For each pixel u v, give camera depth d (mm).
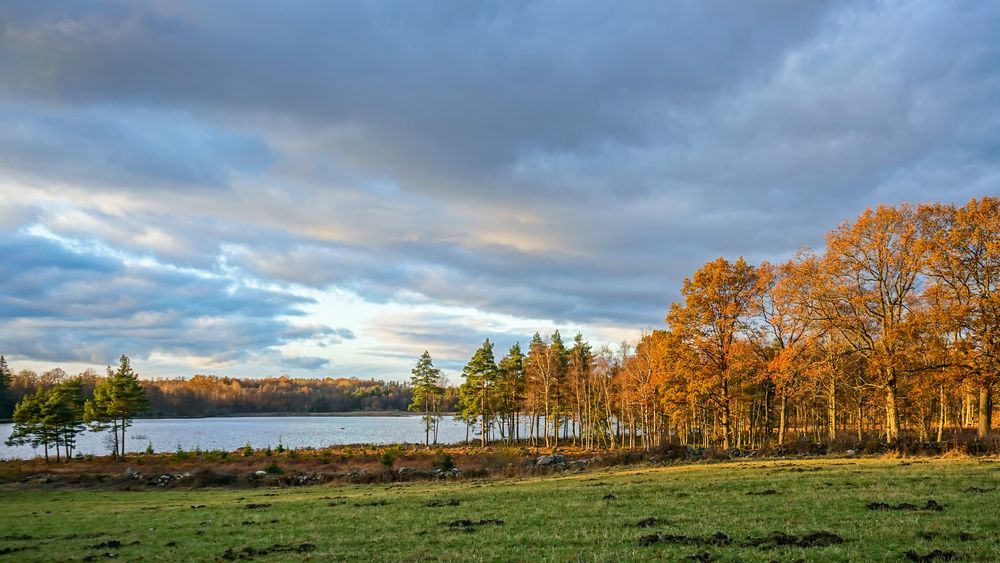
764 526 16359
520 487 30594
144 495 41188
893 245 38094
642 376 68875
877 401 46156
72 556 18297
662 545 14828
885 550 13016
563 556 14195
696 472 31406
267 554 16891
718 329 45688
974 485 21297
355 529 20219
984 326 33500
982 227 33875
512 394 90688
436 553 15523
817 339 43375
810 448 39594
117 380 76688
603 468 40219
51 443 79375
